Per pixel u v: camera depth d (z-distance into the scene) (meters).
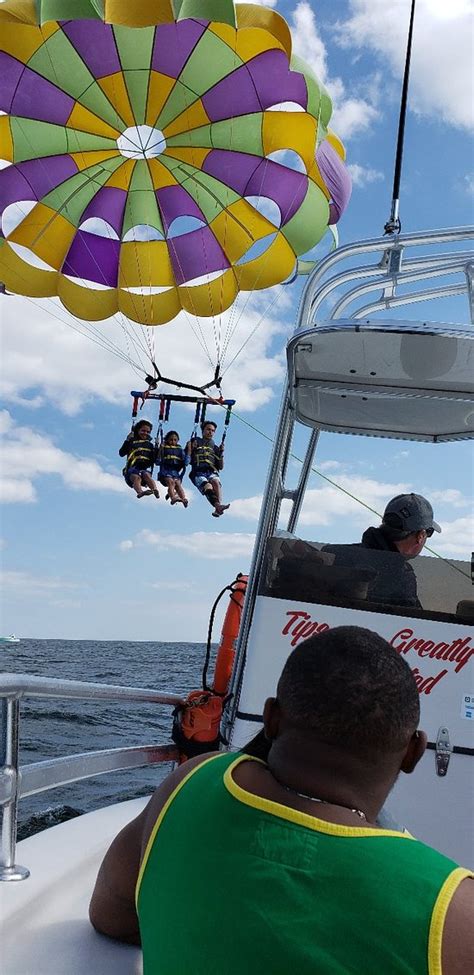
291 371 4.12
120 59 8.20
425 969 1.01
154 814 1.32
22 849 2.35
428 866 1.09
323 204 8.48
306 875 1.09
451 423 4.80
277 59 7.86
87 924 1.83
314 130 8.17
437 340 3.47
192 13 6.22
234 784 1.22
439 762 3.27
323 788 1.18
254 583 3.95
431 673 3.36
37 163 8.62
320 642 1.26
